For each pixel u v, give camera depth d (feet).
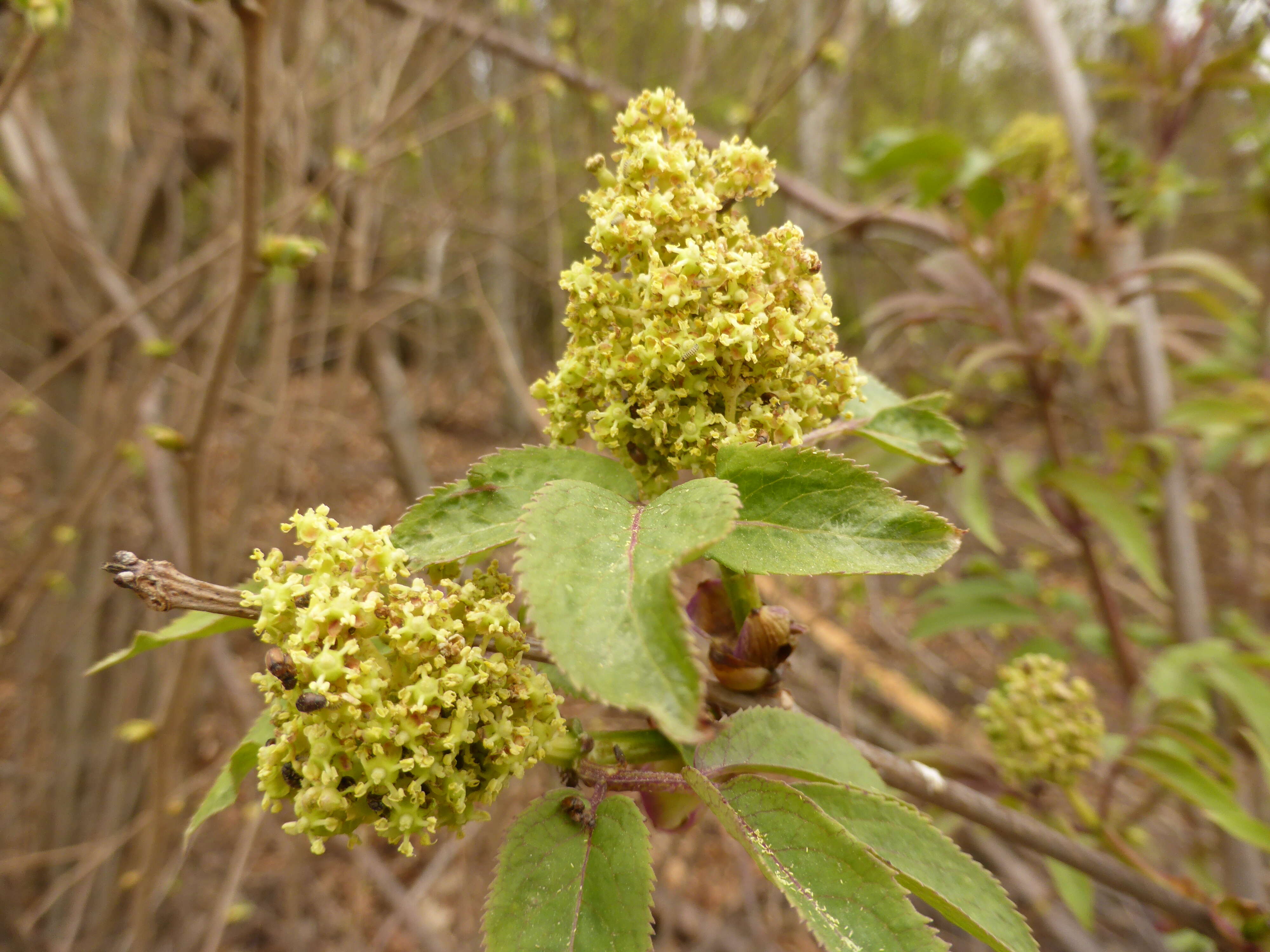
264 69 5.02
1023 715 7.43
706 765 4.13
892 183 23.22
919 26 23.24
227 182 15.87
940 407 4.92
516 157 21.11
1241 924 5.65
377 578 3.49
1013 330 9.25
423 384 23.13
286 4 13.66
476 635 3.59
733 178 4.00
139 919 8.43
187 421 13.48
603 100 13.62
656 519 3.12
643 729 4.45
